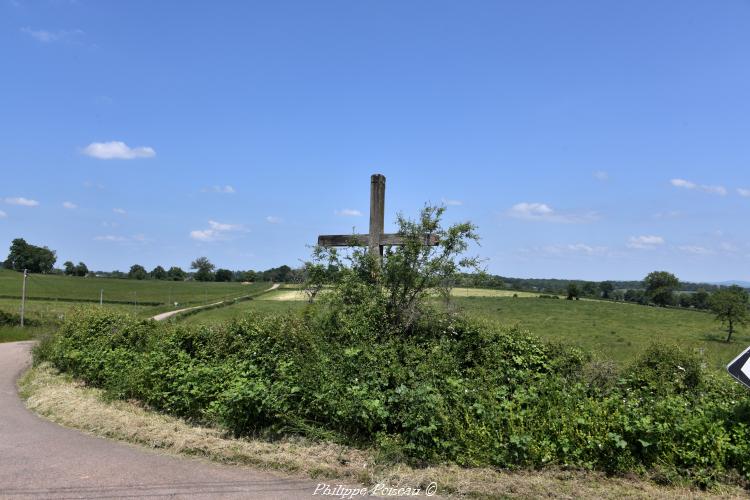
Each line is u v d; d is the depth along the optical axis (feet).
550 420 18.37
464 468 17.53
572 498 15.31
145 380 27.58
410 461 18.03
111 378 30.53
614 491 15.69
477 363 24.76
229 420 21.53
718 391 22.20
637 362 24.34
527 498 15.43
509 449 17.62
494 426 18.43
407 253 25.66
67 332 42.01
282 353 25.08
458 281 26.03
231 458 18.89
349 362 22.00
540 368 24.85
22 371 43.88
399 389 19.52
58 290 254.88
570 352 25.73
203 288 286.66
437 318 26.27
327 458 18.45
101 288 273.95
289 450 19.29
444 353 23.63
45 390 32.09
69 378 36.35
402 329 25.52
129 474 17.53
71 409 26.66
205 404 24.04
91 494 15.81
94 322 39.93
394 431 19.54
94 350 35.04
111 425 23.17
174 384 25.41
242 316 30.27
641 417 17.81
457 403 19.61
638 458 17.33
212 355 27.89
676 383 22.26
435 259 25.72
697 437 17.12
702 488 16.08
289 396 21.50
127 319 39.40
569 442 17.56
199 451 19.76
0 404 30.04
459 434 18.40
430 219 26.13
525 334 26.91
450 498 15.65
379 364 21.91
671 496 15.35
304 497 15.60
